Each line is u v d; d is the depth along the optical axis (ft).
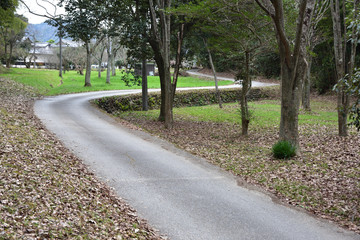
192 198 25.82
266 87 139.33
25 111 56.49
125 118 72.84
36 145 32.53
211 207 24.16
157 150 40.98
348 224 21.62
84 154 35.73
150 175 31.01
